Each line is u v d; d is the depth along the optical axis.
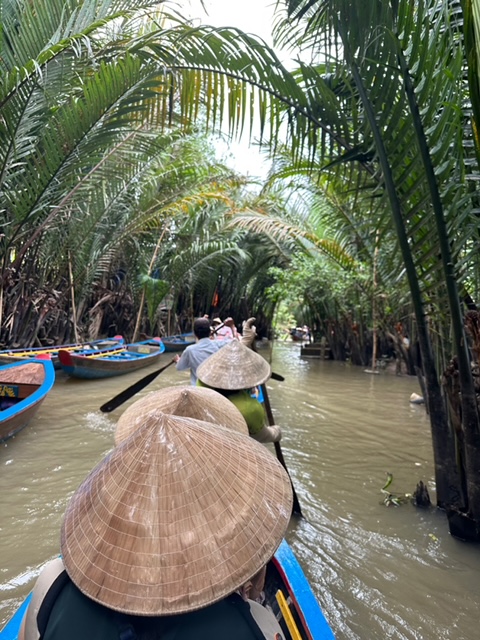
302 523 3.66
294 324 35.97
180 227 16.64
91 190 9.00
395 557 3.21
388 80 3.06
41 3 6.29
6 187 7.22
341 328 14.97
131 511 1.17
